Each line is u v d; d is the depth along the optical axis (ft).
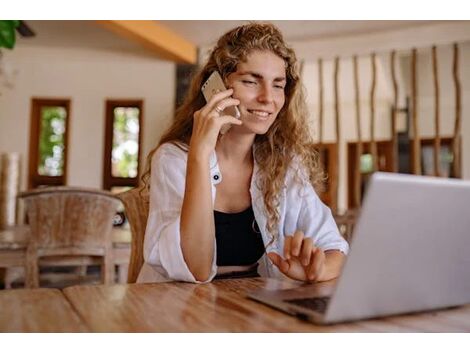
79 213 7.79
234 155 4.53
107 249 8.13
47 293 2.62
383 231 1.84
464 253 2.15
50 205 7.61
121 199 5.26
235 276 4.38
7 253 7.61
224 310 2.22
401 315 2.16
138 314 2.12
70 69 16.93
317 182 4.98
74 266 9.60
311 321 2.00
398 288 2.02
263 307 2.29
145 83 16.70
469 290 2.29
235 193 4.57
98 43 16.29
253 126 4.09
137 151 16.94
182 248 3.35
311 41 15.39
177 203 3.81
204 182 3.47
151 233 3.76
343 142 25.89
